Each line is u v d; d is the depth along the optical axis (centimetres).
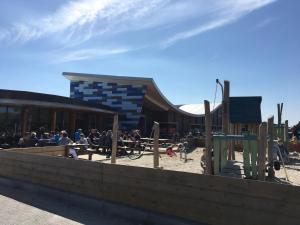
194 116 5528
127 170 691
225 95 1245
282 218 507
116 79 3656
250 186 538
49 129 2497
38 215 682
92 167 755
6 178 977
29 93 2219
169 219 615
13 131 2233
